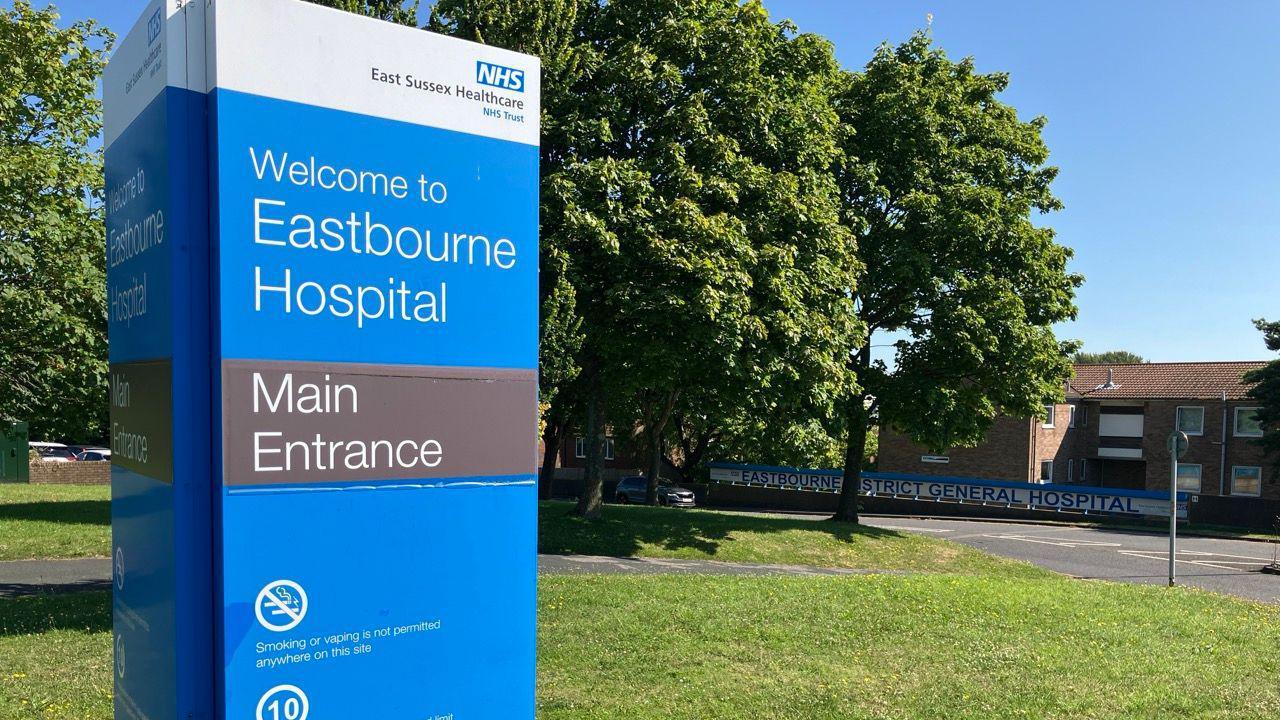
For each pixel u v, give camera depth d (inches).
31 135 581.6
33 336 540.7
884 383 932.0
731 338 608.1
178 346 119.2
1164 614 401.7
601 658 298.2
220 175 117.6
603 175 589.6
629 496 1605.6
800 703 259.1
